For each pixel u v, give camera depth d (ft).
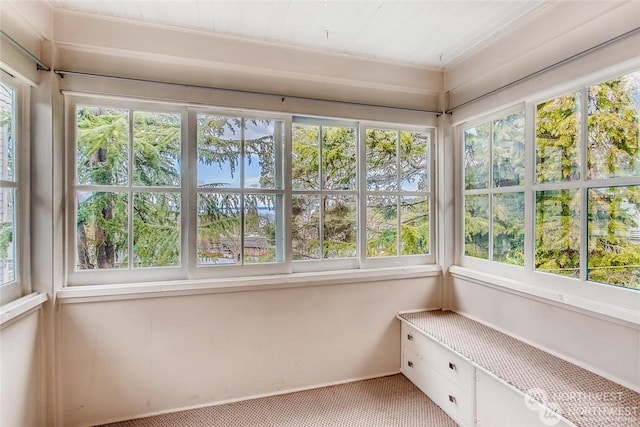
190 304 6.84
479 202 8.02
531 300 6.48
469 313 8.09
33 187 5.89
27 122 5.82
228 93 7.02
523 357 5.99
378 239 8.39
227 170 7.24
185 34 6.64
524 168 6.78
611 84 5.27
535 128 6.56
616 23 5.04
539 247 6.49
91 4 5.80
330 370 7.80
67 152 6.33
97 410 6.38
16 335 5.26
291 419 6.53
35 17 5.53
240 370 7.18
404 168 8.62
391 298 8.30
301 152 7.81
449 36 6.93
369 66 7.93
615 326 5.11
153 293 6.60
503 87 6.97
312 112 7.61
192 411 6.77
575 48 5.63
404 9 5.93
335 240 8.09
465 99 8.12
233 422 6.44
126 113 6.68
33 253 5.90
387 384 7.84
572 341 5.74
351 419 6.54
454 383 6.48
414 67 8.32
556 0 5.75
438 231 8.83
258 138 7.45
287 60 7.28
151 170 6.82
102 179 6.57
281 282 7.36
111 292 6.37
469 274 7.99
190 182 6.97
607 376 5.22
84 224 6.49
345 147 8.15
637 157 4.97
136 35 6.38
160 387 6.70
